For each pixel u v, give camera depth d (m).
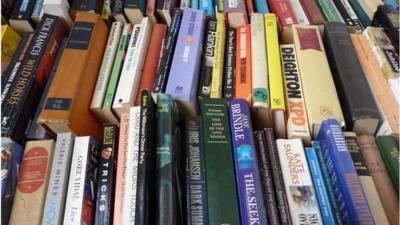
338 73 0.68
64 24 0.81
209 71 0.71
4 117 0.62
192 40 0.74
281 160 0.57
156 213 0.48
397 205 0.55
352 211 0.50
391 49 0.72
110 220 0.53
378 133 0.63
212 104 0.62
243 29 0.78
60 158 0.56
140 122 0.54
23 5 0.83
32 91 0.67
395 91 0.65
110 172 0.57
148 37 0.78
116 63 0.73
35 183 0.55
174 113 0.60
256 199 0.51
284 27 0.79
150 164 0.51
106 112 0.67
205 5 0.86
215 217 0.51
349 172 0.53
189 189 0.54
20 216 0.52
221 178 0.54
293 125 0.62
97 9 0.83
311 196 0.53
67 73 0.66
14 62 0.71
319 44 0.73
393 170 0.57
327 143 0.57
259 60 0.69
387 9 0.81
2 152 0.57
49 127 0.61
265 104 0.63
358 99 0.63
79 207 0.52
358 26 0.82
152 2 0.85
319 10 0.82
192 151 0.57
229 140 0.58
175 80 0.66
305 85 0.66
